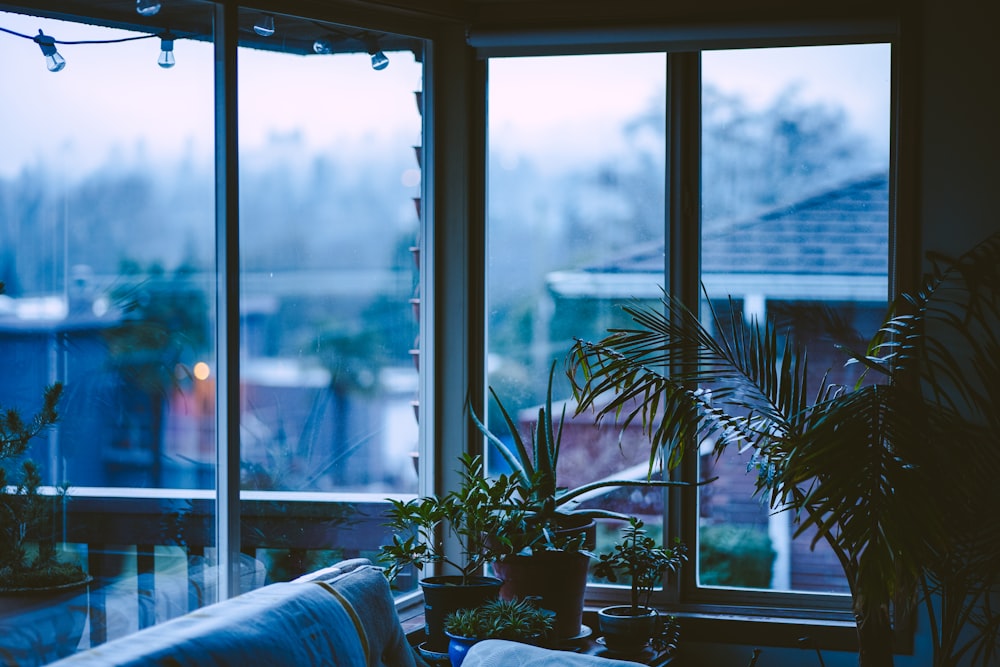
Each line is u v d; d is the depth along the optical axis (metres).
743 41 3.43
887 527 2.36
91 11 2.74
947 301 3.20
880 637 2.85
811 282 3.50
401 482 3.54
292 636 2.07
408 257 3.54
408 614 3.45
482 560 3.07
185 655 1.85
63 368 2.69
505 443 3.63
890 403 2.58
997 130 3.21
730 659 3.43
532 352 3.61
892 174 3.42
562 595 3.10
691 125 3.53
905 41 3.31
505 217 3.62
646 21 3.43
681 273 3.53
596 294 3.59
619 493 3.59
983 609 3.10
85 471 2.73
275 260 3.19
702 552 3.56
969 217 3.25
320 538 3.32
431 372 3.58
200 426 3.00
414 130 3.54
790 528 3.50
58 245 2.68
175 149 2.93
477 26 3.50
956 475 2.69
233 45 3.02
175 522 2.93
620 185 3.57
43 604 2.62
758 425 3.00
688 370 3.52
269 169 3.18
